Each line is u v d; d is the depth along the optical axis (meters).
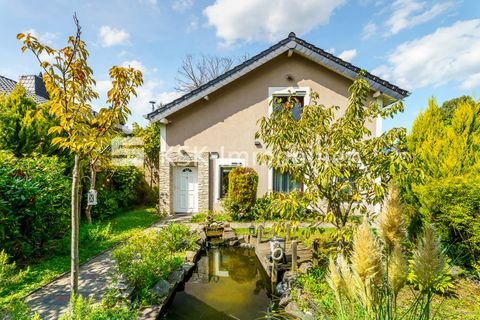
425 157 5.20
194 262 6.07
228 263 6.52
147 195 13.32
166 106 10.09
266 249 6.59
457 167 4.72
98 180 9.52
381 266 1.53
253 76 10.53
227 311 4.28
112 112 3.24
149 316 3.54
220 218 9.77
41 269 4.71
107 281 4.36
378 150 4.16
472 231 4.04
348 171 4.25
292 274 4.82
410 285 2.39
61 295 3.86
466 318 3.12
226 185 10.65
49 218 5.41
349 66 9.76
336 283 1.75
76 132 3.03
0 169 4.72
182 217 10.12
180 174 11.03
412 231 4.86
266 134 4.66
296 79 10.47
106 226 7.72
